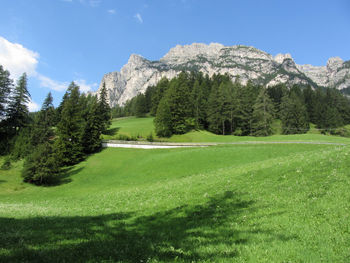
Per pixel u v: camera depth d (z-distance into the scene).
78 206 19.64
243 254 7.21
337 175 13.72
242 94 103.25
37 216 14.04
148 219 12.30
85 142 63.81
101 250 7.48
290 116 103.31
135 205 16.38
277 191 13.55
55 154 45.91
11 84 65.69
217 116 95.56
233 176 19.72
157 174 40.38
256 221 9.92
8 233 9.29
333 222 8.69
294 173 16.45
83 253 7.19
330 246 7.29
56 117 79.88
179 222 11.20
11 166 52.03
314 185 13.09
